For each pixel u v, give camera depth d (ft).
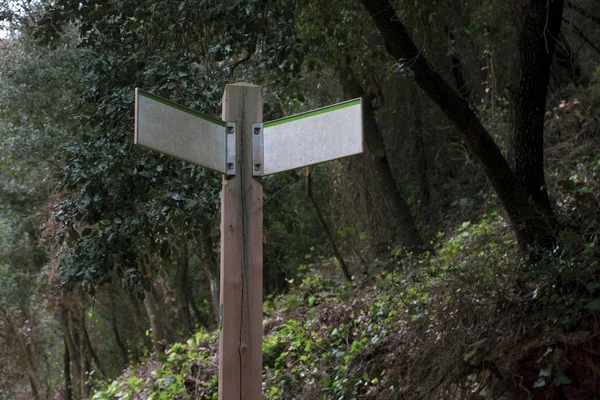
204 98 17.76
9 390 67.56
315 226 48.37
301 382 23.53
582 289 17.24
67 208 17.49
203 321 52.44
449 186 39.22
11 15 31.63
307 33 21.76
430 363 18.70
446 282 20.58
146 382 30.68
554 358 16.62
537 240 19.11
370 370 21.13
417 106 40.11
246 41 19.27
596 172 26.68
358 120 9.30
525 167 19.80
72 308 51.37
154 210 17.57
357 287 31.22
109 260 17.95
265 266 43.80
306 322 27.37
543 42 19.51
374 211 35.96
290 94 20.74
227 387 9.39
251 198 9.86
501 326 17.72
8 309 55.36
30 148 35.70
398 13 26.99
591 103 32.65
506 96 36.65
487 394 17.42
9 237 49.90
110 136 17.47
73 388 60.39
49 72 36.01
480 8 36.55
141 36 19.70
